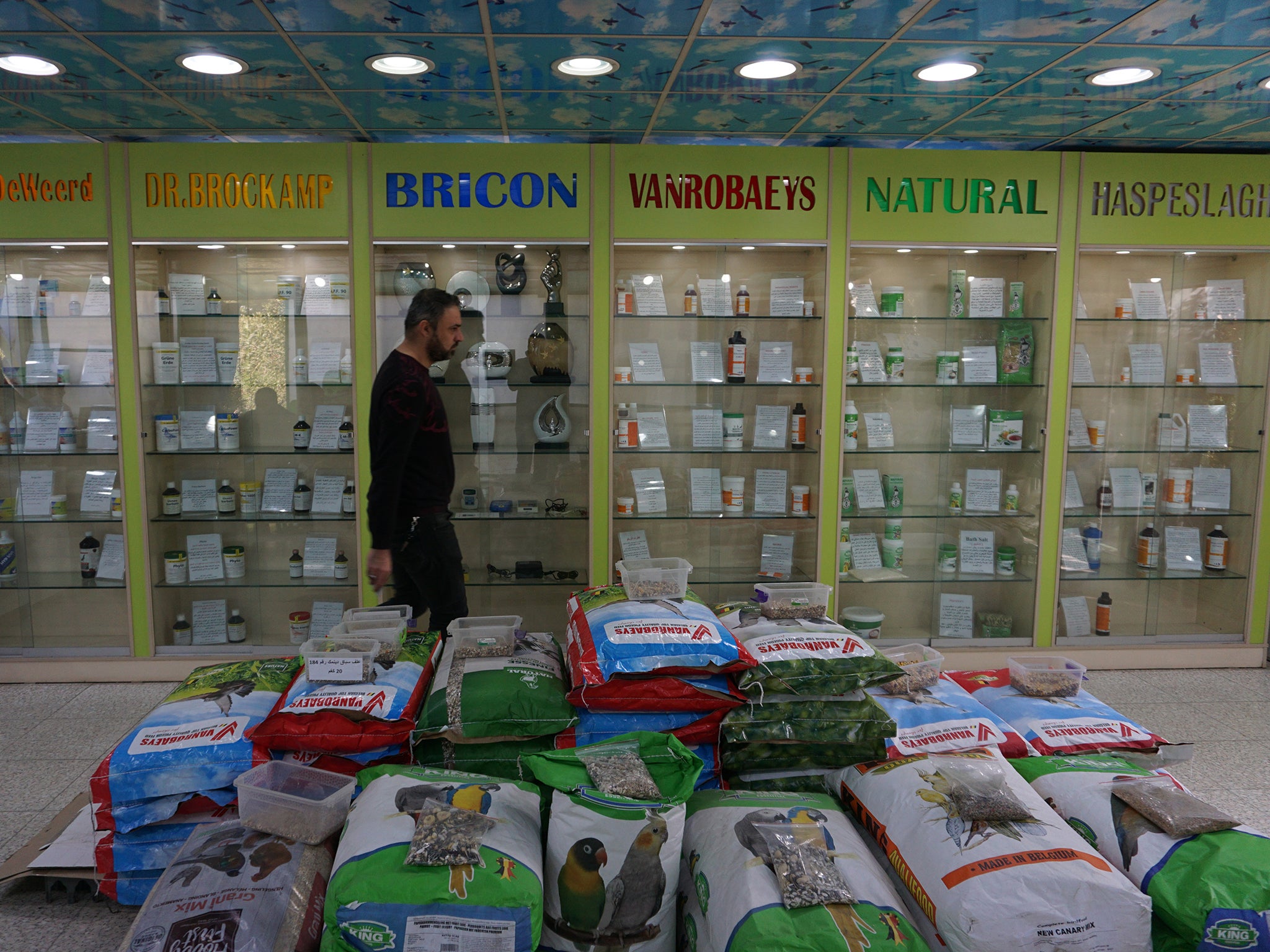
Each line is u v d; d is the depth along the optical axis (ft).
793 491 13.26
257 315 12.82
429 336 9.31
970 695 6.95
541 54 9.21
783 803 5.87
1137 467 13.94
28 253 12.48
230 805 6.03
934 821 5.42
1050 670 7.32
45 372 12.67
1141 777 5.90
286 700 6.18
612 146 12.09
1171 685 12.92
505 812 5.43
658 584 7.02
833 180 12.39
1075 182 12.67
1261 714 11.82
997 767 5.88
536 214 12.16
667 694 6.24
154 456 12.73
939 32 8.59
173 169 11.91
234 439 12.94
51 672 12.64
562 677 6.85
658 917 5.25
